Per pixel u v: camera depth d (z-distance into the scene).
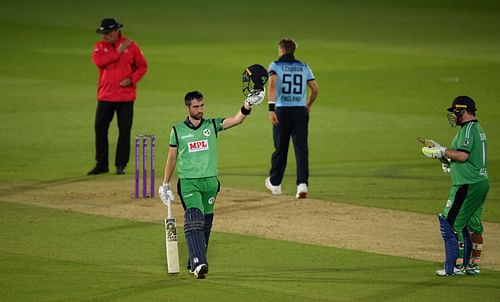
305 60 117.75
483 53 123.56
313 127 80.19
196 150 40.41
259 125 81.50
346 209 54.00
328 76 106.50
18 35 137.12
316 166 66.38
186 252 45.31
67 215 52.09
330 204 55.25
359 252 45.03
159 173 64.19
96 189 58.91
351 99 92.94
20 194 57.19
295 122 56.91
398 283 40.03
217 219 51.41
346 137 76.12
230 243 46.53
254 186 60.28
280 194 58.03
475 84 101.00
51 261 43.12
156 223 50.56
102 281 40.00
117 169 63.97
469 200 40.66
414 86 100.06
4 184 59.88
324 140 75.12
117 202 55.41
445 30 148.25
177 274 41.03
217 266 42.56
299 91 56.81
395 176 63.06
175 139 40.41
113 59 62.53
